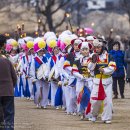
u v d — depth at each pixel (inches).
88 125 872.9
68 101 1003.9
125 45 1769.2
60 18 3661.4
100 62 884.6
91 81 924.6
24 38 1304.1
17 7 3253.0
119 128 844.6
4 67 742.5
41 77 1101.7
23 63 1283.2
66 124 885.2
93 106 888.9
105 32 3107.8
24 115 989.8
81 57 936.3
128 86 1627.7
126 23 4483.3
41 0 2898.6
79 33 1405.0
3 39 749.3
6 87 740.7
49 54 1113.4
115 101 1211.9
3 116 743.7
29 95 1278.3
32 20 2773.1
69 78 991.6
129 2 2834.6
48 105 1160.2
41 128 845.2
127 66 1307.8
